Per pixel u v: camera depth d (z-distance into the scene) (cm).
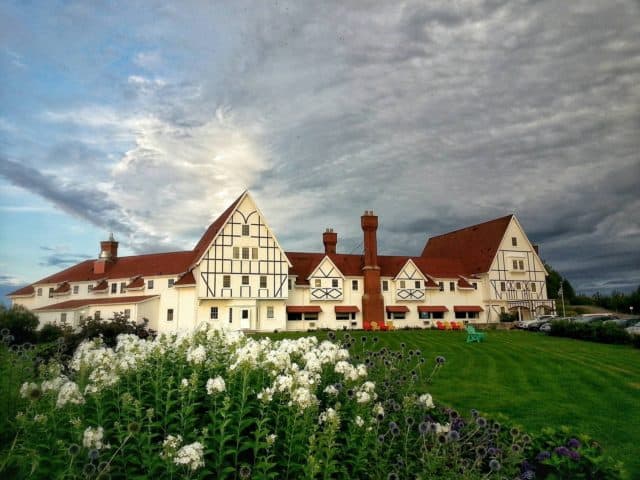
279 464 609
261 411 623
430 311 5156
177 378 744
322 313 4825
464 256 6038
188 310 4369
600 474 700
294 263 5094
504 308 5481
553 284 8206
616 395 1494
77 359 705
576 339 3394
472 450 716
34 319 2703
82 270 5362
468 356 2434
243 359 667
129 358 723
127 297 4619
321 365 850
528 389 1596
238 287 4416
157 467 555
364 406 721
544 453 727
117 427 559
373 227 5075
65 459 531
